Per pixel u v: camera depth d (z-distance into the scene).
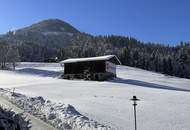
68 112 18.34
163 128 16.08
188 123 17.28
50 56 189.88
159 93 33.62
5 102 23.50
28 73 82.75
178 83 82.50
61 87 40.81
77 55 166.75
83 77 65.94
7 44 116.88
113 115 19.30
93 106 22.84
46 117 17.62
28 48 187.12
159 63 148.75
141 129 15.81
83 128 14.91
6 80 57.47
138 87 43.22
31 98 24.38
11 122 10.08
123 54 154.00
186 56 160.50
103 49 191.88
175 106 23.14
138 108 22.08
